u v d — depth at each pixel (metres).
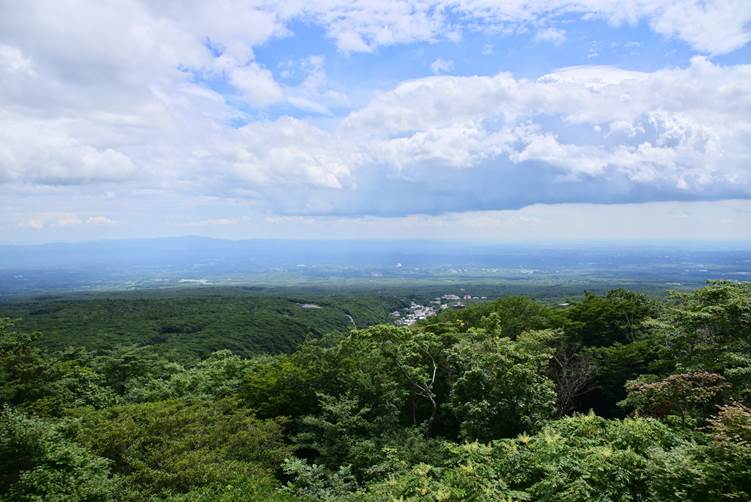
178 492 10.23
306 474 10.90
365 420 15.25
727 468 6.35
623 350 21.03
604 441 8.42
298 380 17.62
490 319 19.45
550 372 20.91
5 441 8.84
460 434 13.89
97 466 9.70
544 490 7.14
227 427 13.70
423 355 18.56
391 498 7.76
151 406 14.94
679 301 18.94
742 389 10.79
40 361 19.19
